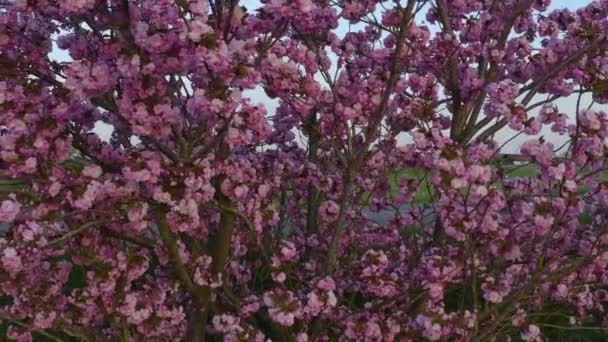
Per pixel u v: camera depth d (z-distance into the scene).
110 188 3.62
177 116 3.60
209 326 5.02
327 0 4.62
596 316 6.04
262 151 5.43
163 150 3.73
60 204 3.61
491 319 4.72
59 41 3.84
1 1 3.60
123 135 4.27
